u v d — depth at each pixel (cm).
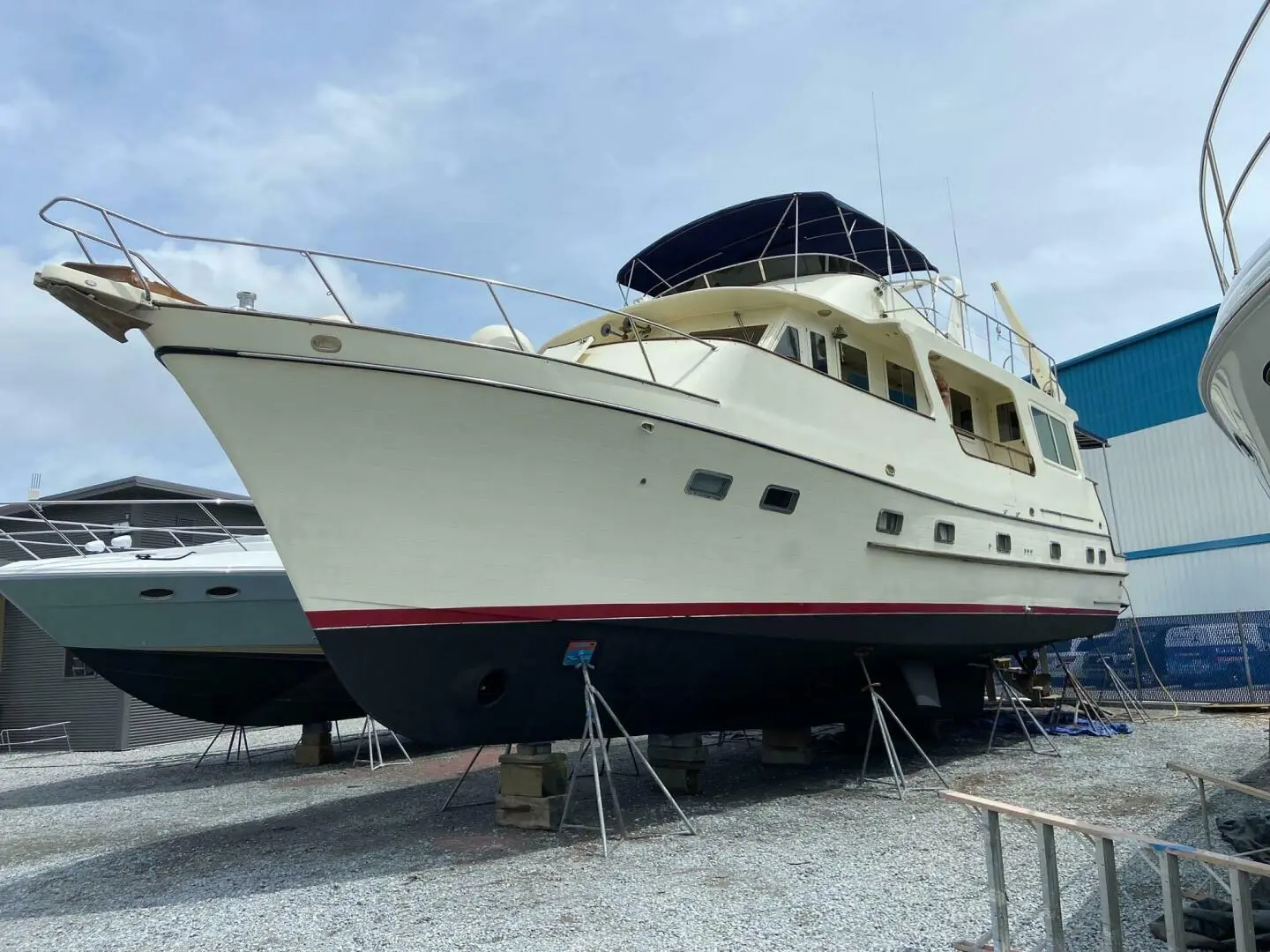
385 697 546
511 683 579
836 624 702
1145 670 1473
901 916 405
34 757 1325
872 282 872
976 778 778
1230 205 401
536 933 403
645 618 598
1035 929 383
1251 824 487
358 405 504
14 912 493
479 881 496
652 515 593
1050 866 317
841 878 471
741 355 644
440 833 633
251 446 495
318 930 427
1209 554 1675
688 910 427
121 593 942
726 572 632
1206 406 484
